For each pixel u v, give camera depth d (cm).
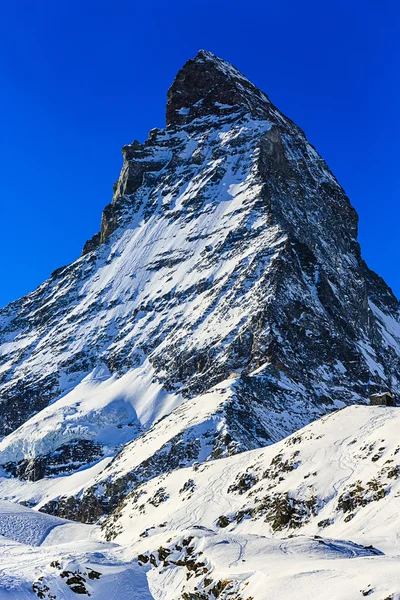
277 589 5116
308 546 6172
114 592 5931
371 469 8575
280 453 10181
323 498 8562
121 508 12438
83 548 7488
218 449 13988
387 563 5122
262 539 6384
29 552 7562
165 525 9881
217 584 5638
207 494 10300
